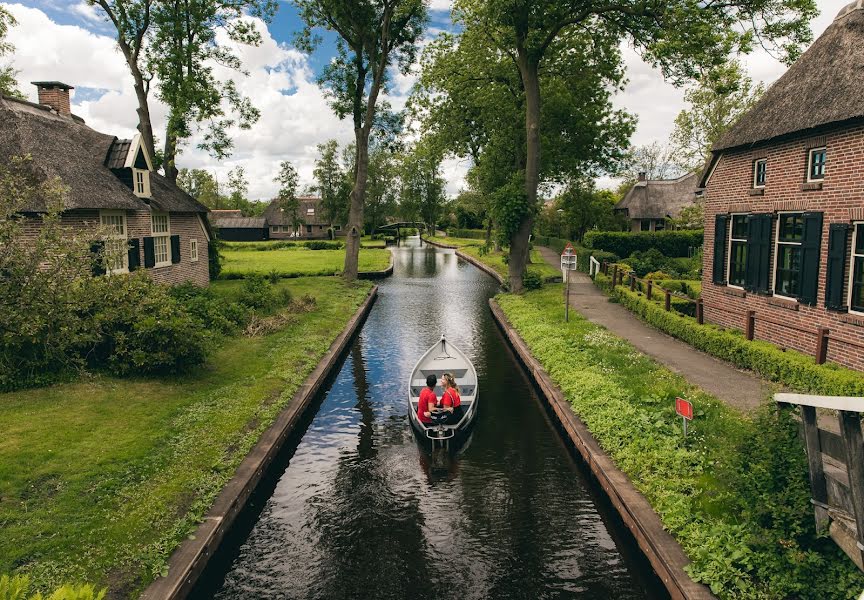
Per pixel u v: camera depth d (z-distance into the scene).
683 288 21.41
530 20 21.33
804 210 11.69
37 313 10.30
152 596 5.27
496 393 13.30
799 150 11.86
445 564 6.90
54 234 10.66
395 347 17.95
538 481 9.00
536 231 57.56
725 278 15.21
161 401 10.19
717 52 17.47
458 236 87.25
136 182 17.39
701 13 17.31
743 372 11.57
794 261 12.27
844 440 4.00
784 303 12.20
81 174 15.00
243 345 15.07
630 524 6.87
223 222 81.81
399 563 6.93
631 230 46.22
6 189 10.77
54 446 8.05
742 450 5.86
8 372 10.20
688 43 17.53
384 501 8.45
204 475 7.63
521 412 12.05
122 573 5.57
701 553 5.62
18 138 14.16
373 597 6.31
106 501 6.78
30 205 12.81
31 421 8.89
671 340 14.92
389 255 50.12
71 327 10.60
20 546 5.81
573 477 9.11
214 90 24.27
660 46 17.55
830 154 10.85
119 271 16.31
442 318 22.86
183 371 11.88
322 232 88.00
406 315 23.52
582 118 30.09
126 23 22.73
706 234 16.30
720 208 15.42
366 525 7.79
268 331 16.80
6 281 10.34
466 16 24.92
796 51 16.94
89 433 8.57
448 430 10.01
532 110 24.03
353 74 28.78
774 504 5.22
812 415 4.82
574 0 20.73
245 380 11.99
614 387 10.74
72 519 6.37
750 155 13.82
